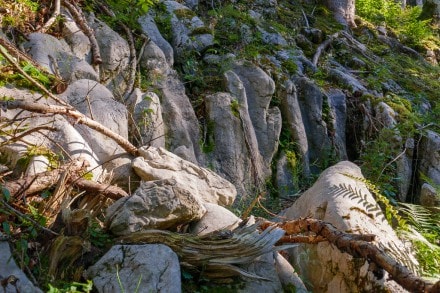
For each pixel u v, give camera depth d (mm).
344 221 3971
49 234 3418
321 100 7684
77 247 3402
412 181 7941
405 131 7988
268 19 9422
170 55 6828
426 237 4965
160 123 5762
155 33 6914
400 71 10195
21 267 3109
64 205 3645
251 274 3568
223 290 3527
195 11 8438
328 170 4820
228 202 4859
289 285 3777
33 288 2932
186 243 3551
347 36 10297
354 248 3502
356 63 9609
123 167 4676
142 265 3266
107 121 5055
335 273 3801
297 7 10531
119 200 3803
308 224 3842
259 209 6027
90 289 3129
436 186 6129
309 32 9711
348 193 4266
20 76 4914
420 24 12242
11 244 3236
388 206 4520
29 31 5766
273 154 6820
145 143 5137
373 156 7492
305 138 7238
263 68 7445
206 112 6527
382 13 12672
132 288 3182
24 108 4133
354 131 8203
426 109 9164
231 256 3543
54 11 6039
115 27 6684
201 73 7117
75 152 4328
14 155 4137
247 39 8094
